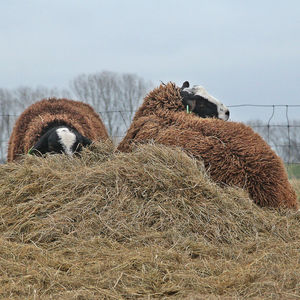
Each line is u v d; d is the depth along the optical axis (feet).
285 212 35.58
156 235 29.58
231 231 30.89
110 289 23.25
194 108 49.37
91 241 29.04
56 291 23.27
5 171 38.99
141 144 40.65
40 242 29.86
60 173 36.60
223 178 36.29
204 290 23.17
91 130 60.59
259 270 25.21
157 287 23.62
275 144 75.56
